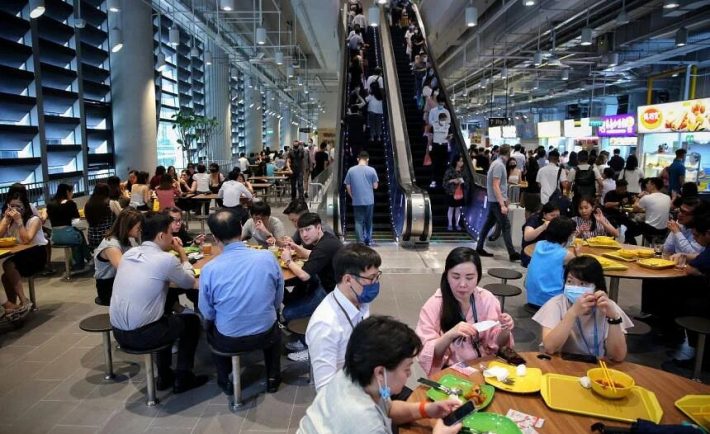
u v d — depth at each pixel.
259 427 3.06
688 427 1.60
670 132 10.90
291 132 40.94
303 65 26.30
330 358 2.06
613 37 13.59
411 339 1.44
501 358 2.28
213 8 14.12
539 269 3.76
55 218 6.25
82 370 3.85
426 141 10.70
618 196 8.16
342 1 19.27
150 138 12.09
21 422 3.11
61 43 9.96
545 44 15.52
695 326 3.38
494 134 20.64
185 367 3.50
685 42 9.62
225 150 19.66
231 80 22.66
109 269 3.89
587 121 14.99
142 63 11.71
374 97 10.71
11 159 8.44
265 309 3.18
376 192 10.02
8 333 4.56
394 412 1.75
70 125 10.21
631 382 1.96
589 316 2.43
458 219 9.08
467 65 19.84
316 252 3.79
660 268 3.96
